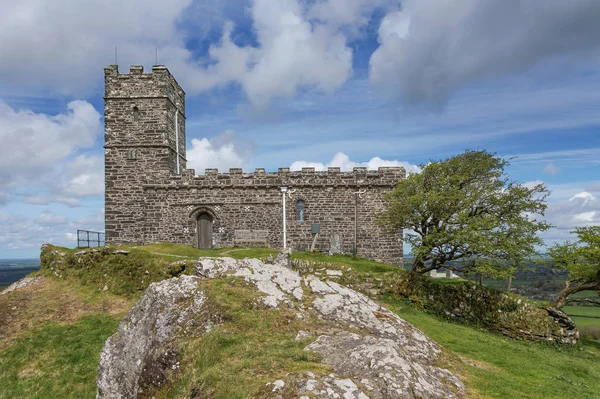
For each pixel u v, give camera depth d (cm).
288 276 1327
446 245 2112
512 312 1958
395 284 2164
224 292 1110
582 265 2112
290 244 2944
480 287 2080
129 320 1198
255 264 1405
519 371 1056
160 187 2991
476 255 2042
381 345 784
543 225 2072
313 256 2656
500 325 1945
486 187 2212
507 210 2181
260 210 2970
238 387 695
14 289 2425
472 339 1522
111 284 2294
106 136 3044
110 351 1151
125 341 1145
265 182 2970
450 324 1847
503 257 2047
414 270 2317
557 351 1791
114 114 3055
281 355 799
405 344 1011
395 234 2902
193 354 891
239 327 967
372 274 2223
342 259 2662
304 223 2948
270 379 697
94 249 2533
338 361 761
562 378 1021
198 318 1022
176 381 869
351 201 2945
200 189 2992
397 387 659
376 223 2912
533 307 1959
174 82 3259
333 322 1063
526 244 2027
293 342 877
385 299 2128
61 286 2383
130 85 3059
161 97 3042
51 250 2742
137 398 921
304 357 783
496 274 1948
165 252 2536
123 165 3028
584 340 2258
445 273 3033
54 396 1445
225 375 746
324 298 1177
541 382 946
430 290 2125
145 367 942
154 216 2995
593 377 1138
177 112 3319
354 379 686
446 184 2264
